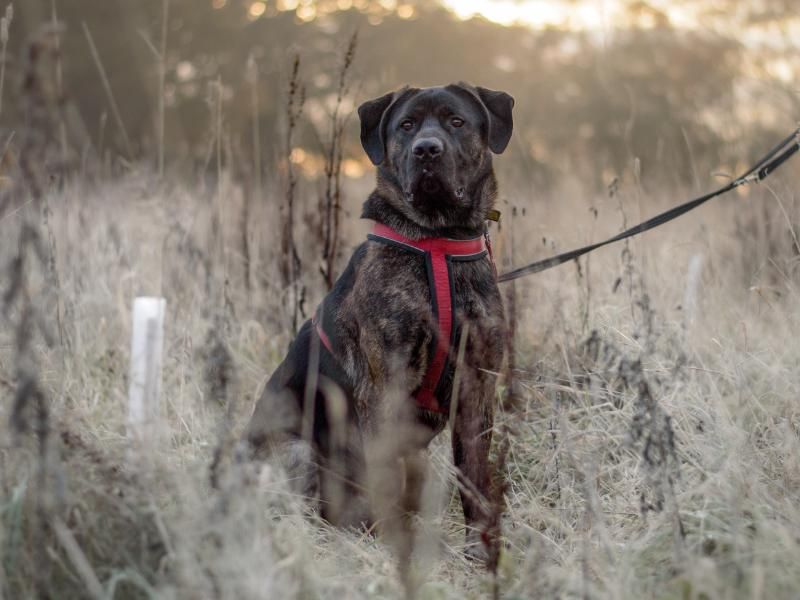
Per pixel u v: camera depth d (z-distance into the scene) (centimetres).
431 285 400
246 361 529
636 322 462
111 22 1784
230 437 316
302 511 413
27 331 285
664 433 324
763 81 1123
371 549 362
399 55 2128
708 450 366
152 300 397
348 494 431
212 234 587
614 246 612
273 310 579
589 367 458
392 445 396
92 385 474
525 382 462
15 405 276
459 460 398
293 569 296
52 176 494
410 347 403
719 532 313
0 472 311
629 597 284
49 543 283
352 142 1238
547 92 2219
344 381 426
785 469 358
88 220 616
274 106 1645
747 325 484
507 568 326
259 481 312
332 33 2042
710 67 2062
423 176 399
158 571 284
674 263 589
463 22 2212
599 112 2097
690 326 491
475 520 380
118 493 295
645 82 2112
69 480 295
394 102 441
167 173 735
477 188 431
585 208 719
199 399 449
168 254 570
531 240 593
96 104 1747
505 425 366
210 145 603
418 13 2197
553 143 2133
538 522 380
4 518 296
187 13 1877
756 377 452
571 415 452
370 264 414
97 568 283
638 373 326
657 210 725
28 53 266
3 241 379
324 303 441
